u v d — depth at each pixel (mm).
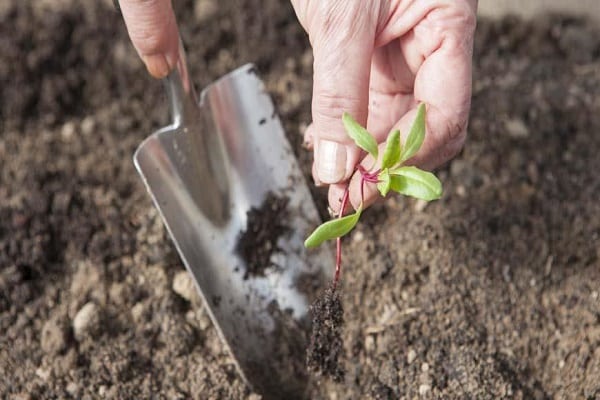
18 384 540
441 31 481
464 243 564
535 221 574
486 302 549
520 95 621
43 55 648
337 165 472
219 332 526
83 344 549
